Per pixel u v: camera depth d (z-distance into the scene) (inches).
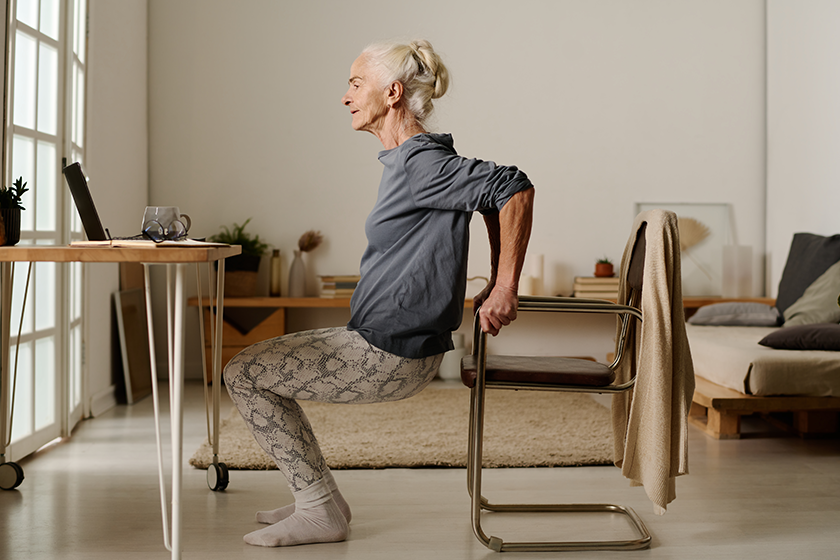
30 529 80.4
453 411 146.3
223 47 194.5
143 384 167.8
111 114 156.3
